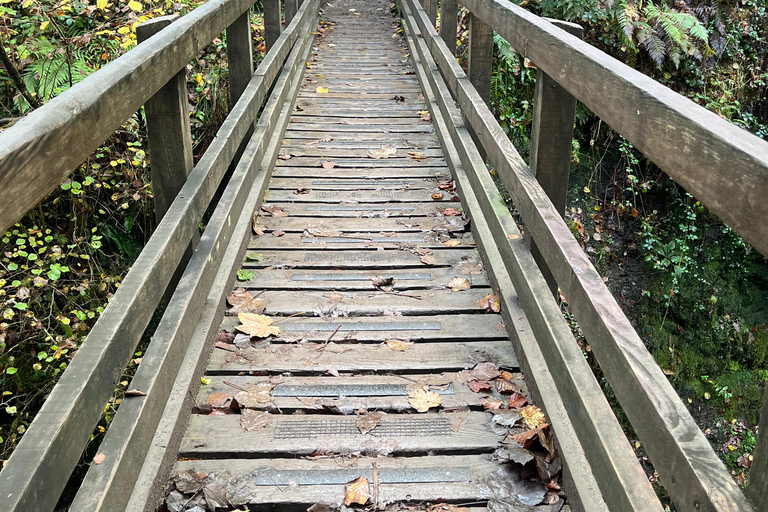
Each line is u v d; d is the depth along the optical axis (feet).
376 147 17.81
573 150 24.14
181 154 9.04
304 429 7.68
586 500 6.18
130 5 16.55
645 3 25.08
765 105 27.35
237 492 6.75
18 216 4.16
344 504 6.64
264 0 21.75
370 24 33.86
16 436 14.32
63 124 4.93
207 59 21.09
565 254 7.23
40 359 14.38
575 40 7.86
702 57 24.95
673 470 4.49
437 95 19.29
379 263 11.71
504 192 24.75
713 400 22.47
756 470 3.80
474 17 15.20
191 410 7.88
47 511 4.45
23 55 16.63
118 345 5.85
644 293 23.70
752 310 23.66
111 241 17.78
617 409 20.54
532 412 7.68
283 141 18.15
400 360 9.00
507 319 9.59
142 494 6.19
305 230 13.04
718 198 4.05
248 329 9.45
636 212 24.30
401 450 7.38
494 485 6.89
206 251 9.59
